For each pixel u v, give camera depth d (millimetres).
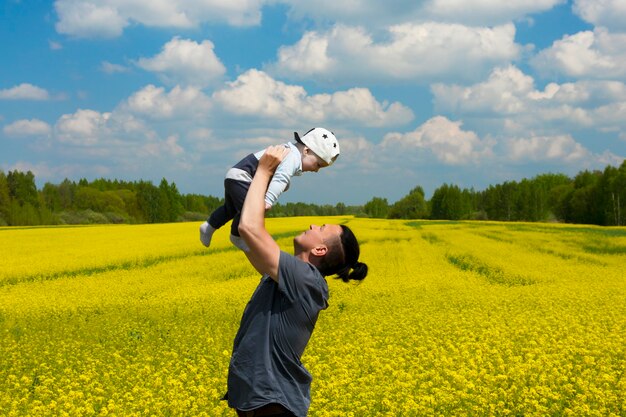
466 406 7055
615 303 15148
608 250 34500
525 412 6902
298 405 3580
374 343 10398
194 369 8641
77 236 40812
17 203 83812
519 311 13945
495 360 8945
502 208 115562
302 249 3812
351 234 3859
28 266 24250
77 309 15188
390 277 21516
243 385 3549
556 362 8641
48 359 9859
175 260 26828
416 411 6789
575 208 97688
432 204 120562
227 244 32750
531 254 30906
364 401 7141
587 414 6723
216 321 13367
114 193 103375
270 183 3518
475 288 18797
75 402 7422
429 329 11797
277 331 3578
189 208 120250
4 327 12891
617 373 8406
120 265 25562
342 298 16547
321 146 3695
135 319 13789
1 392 7750
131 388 8133
